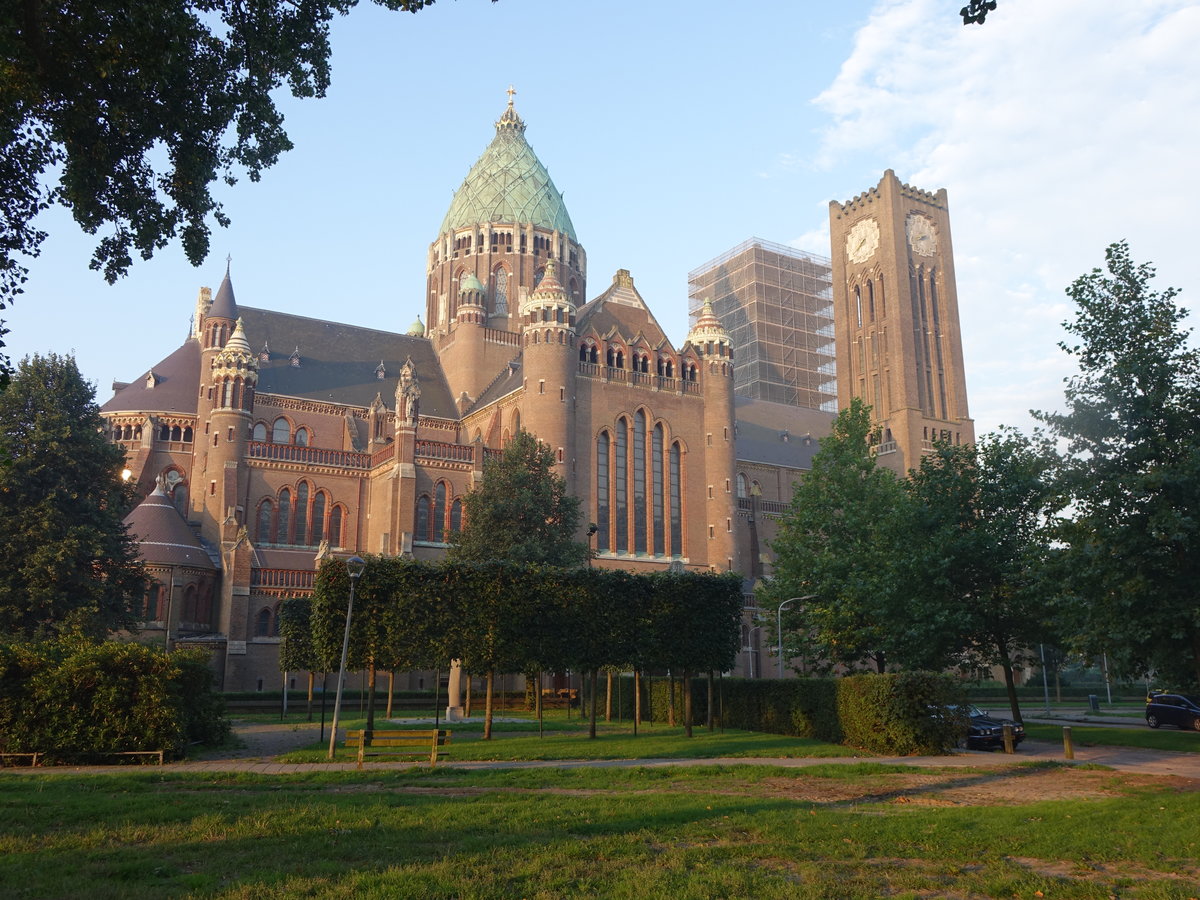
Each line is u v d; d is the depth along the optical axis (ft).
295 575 263.90
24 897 45.78
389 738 106.73
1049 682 372.38
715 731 167.12
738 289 513.45
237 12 85.46
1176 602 110.32
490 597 148.97
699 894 46.70
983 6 62.59
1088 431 117.80
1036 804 78.54
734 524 309.63
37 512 200.44
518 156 411.75
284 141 93.81
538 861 53.83
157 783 91.91
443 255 398.01
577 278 414.41
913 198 428.15
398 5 85.66
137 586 222.69
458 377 357.00
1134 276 118.11
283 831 63.46
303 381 326.03
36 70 72.08
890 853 58.34
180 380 315.78
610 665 157.48
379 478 295.48
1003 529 171.83
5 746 108.78
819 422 457.68
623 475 297.74
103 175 84.79
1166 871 54.13
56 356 219.41
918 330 415.85
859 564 186.50
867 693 129.70
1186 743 143.74
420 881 48.88
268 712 223.92
